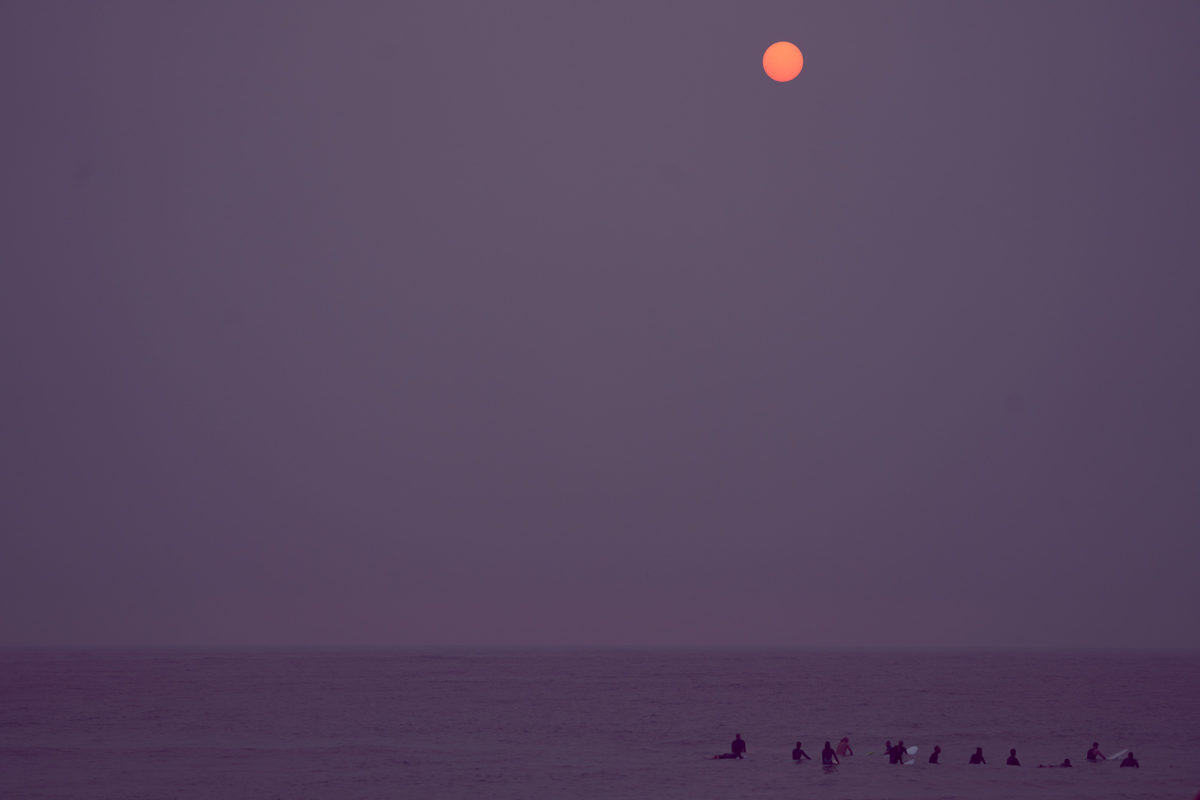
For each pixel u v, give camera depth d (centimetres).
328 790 6091
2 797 5819
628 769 7044
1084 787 6184
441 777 6612
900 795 5866
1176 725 10831
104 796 5856
